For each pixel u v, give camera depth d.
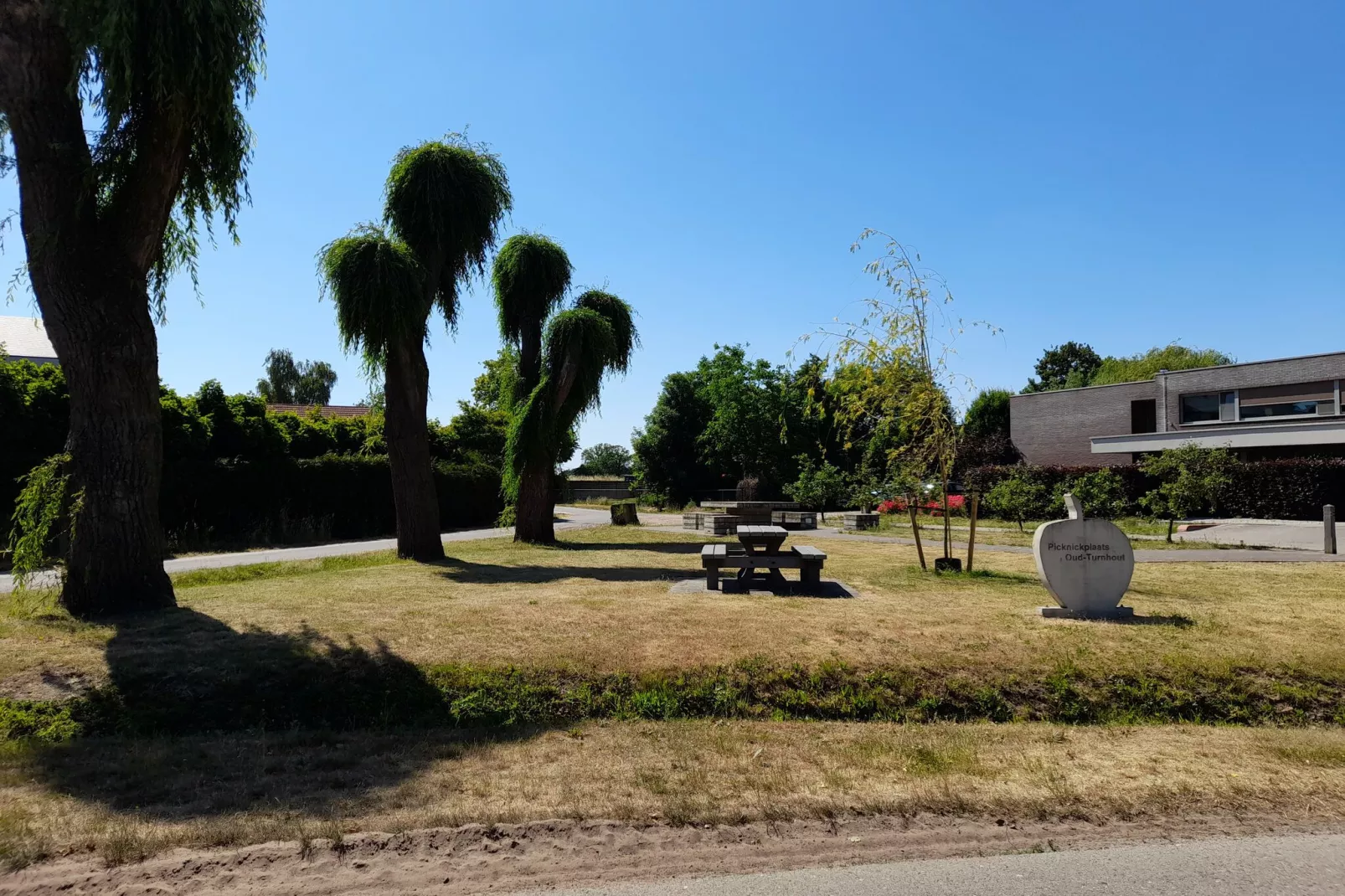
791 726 6.55
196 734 6.45
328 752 5.76
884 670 7.55
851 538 22.86
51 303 8.88
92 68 8.85
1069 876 3.79
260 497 23.38
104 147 8.99
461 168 16.58
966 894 3.58
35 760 5.54
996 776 5.20
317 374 74.12
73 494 9.09
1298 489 26.88
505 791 4.90
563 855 4.01
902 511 31.80
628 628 8.76
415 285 15.05
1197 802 4.77
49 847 4.07
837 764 5.46
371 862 3.93
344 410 44.66
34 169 8.64
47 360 32.44
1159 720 7.10
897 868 3.88
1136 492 30.62
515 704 7.04
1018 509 26.06
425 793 4.86
